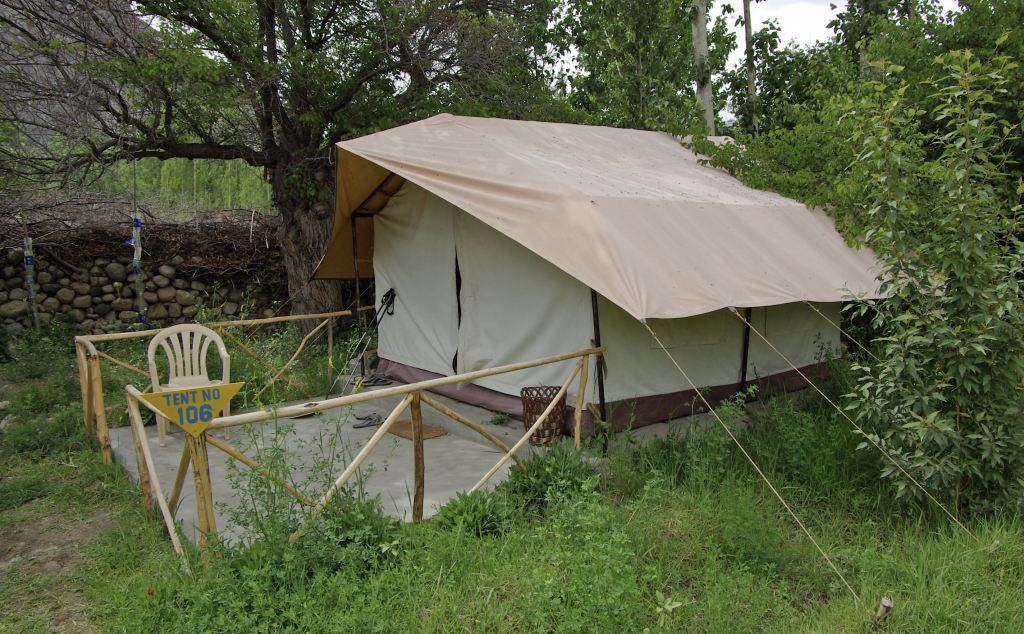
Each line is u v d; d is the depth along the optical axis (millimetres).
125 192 9656
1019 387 3531
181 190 15031
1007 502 3537
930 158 7551
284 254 10219
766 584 3006
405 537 3246
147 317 9945
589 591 2652
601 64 13695
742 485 3916
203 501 2973
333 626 2570
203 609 2627
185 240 10320
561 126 6926
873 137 3615
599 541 2857
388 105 9617
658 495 3768
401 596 2832
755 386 5840
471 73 10477
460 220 5859
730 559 3256
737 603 2795
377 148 5602
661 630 2605
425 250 6480
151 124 9219
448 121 6145
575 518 3273
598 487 3988
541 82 11648
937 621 2727
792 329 6434
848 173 6016
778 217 5918
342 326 10344
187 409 2887
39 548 3543
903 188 3588
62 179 8984
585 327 4742
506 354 5449
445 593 2850
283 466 3197
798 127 6871
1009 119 6961
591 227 4211
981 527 3500
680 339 5262
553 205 4430
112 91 8594
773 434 4586
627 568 2746
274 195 10164
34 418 6008
